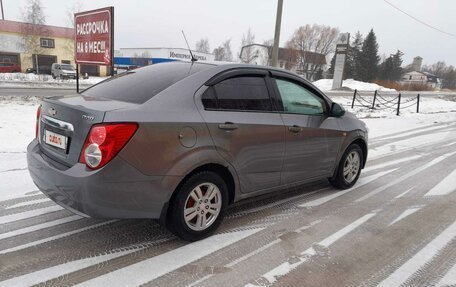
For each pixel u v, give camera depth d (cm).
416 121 1438
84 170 273
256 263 305
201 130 310
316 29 6159
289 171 404
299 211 424
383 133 1090
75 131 285
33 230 343
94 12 1010
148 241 333
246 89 359
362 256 326
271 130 367
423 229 390
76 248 314
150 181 287
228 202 361
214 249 325
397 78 8344
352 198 480
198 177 318
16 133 747
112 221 371
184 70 350
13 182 463
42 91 1927
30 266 283
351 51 7362
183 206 315
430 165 686
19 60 4291
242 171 351
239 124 338
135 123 275
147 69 392
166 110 297
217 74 341
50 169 294
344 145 478
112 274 279
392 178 588
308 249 334
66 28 4453
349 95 2909
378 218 416
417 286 283
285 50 6125
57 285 262
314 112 435
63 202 294
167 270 288
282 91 395
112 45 979
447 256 332
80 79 3281
